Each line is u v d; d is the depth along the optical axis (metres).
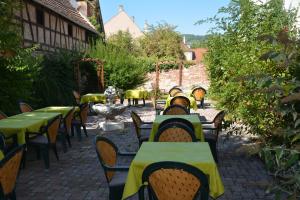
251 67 5.87
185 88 22.84
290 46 2.98
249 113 5.54
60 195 5.05
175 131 5.06
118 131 9.98
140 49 40.91
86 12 28.62
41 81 12.64
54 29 17.69
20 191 5.21
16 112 9.09
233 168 6.15
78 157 7.14
